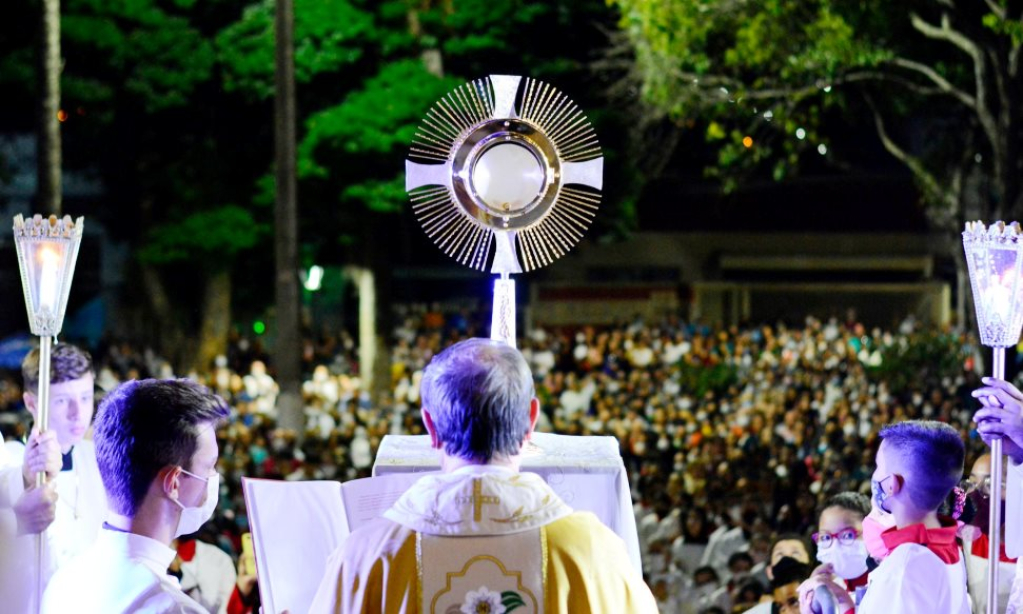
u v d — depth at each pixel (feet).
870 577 12.39
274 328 92.12
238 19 72.49
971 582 15.15
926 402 64.85
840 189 108.68
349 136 64.75
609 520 12.62
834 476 46.98
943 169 77.61
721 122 78.13
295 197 58.90
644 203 110.01
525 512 10.12
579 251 110.22
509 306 13.89
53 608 10.92
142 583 10.73
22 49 70.44
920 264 106.52
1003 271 11.76
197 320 83.71
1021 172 59.26
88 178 82.53
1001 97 58.13
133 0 70.85
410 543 10.00
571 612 9.95
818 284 108.27
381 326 75.20
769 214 109.09
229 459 51.19
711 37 65.21
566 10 70.54
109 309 96.12
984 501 14.87
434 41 70.69
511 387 10.23
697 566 37.91
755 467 47.75
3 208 94.63
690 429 58.59
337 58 66.64
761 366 75.10
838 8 60.80
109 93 71.36
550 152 13.84
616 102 73.00
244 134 76.07
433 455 12.67
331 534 12.17
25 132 91.86
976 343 66.23
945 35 59.88
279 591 12.04
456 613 9.86
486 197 13.75
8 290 95.45
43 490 12.15
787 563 21.68
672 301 108.68
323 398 67.46
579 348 83.05
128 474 10.94
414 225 88.22
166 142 76.69
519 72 72.54
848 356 75.66
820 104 73.87
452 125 14.07
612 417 62.39
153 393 11.09
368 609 9.93
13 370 84.43
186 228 72.33
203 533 28.60
